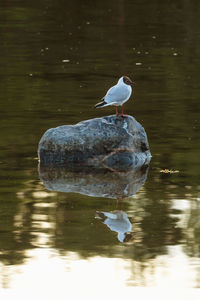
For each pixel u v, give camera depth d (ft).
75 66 88.07
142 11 131.64
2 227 38.17
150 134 58.75
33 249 35.50
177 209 41.16
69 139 52.60
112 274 32.91
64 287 32.04
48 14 128.57
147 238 36.96
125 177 48.44
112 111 66.33
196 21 121.29
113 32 112.57
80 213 40.55
